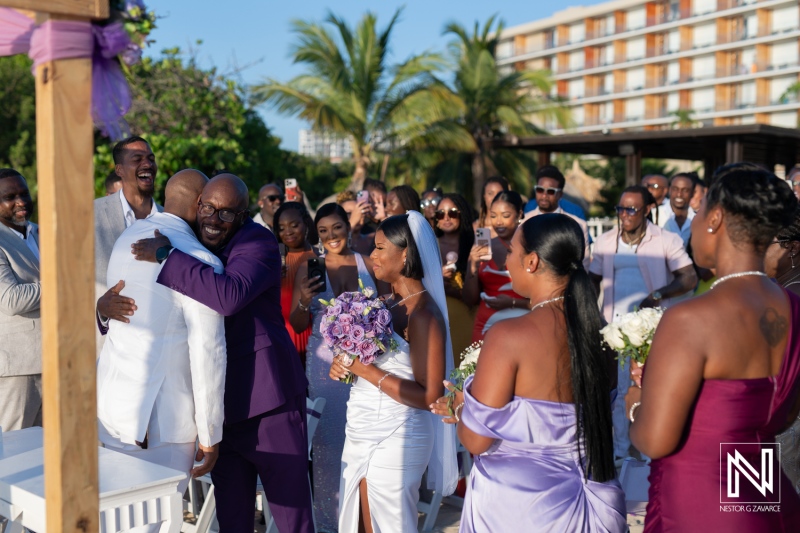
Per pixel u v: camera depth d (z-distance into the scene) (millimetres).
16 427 4520
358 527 3520
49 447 1972
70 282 1939
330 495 4535
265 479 3568
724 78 70750
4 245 4465
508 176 29641
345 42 25578
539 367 2441
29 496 2689
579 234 2537
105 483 2738
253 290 3260
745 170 2195
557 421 2449
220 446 3574
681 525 2176
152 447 3301
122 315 3266
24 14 1947
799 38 66500
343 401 4543
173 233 3346
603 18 80312
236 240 3453
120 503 2699
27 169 24234
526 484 2441
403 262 3502
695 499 2148
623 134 15852
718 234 2227
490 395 2447
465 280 5590
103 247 4449
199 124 16828
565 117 29359
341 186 32156
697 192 7898
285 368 3557
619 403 5820
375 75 25719
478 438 2479
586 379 2420
